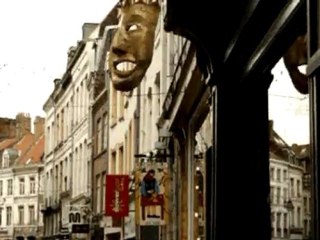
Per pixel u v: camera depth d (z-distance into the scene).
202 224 16.09
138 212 21.41
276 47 7.90
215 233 9.49
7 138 90.00
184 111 18.91
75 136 47.81
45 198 58.78
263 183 9.34
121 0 15.66
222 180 9.48
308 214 6.05
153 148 25.58
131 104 31.73
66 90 51.62
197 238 17.53
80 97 46.62
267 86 9.02
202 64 9.83
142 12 15.21
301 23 6.76
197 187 17.66
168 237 21.33
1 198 84.19
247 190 9.42
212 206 9.72
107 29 39.75
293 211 6.82
